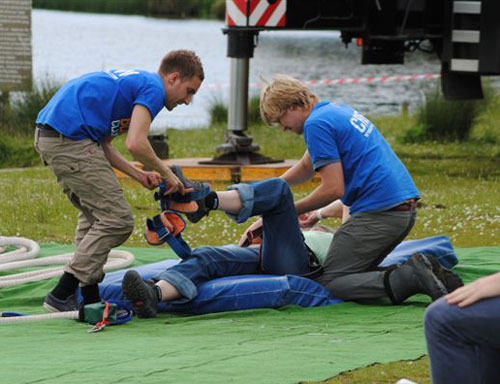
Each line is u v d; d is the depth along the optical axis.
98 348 11.84
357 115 15.73
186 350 11.63
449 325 8.40
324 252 16.55
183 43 114.19
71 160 14.23
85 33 121.94
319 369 10.60
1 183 31.62
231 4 31.80
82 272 14.41
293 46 117.94
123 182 31.61
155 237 14.91
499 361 8.57
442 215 26.38
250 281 14.84
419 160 38.06
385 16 33.34
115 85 14.41
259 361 10.95
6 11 41.53
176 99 14.84
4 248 20.91
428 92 45.97
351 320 13.90
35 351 11.71
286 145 42.25
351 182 15.48
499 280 8.34
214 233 24.94
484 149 41.12
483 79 48.47
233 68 32.72
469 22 33.25
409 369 10.77
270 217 15.29
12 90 42.06
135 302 14.30
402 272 14.84
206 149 40.72
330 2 32.44
